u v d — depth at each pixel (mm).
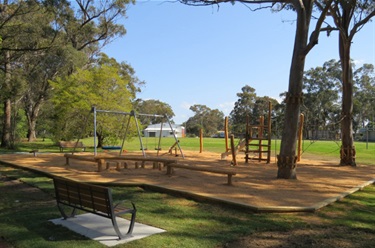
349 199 7973
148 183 9109
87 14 29812
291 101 10703
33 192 8586
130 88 52844
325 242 4961
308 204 6984
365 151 27969
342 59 15930
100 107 24625
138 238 4996
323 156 22531
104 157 11781
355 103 66500
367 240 5066
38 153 19672
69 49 25500
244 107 79688
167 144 35406
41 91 35688
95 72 26719
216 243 4844
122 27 32781
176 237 5062
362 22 14852
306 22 10703
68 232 5281
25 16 24078
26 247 4637
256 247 4727
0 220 5988
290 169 10734
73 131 25047
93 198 5215
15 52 26312
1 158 16172
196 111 102500
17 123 35875
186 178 10383
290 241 4996
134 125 25719
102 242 4816
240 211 6676
